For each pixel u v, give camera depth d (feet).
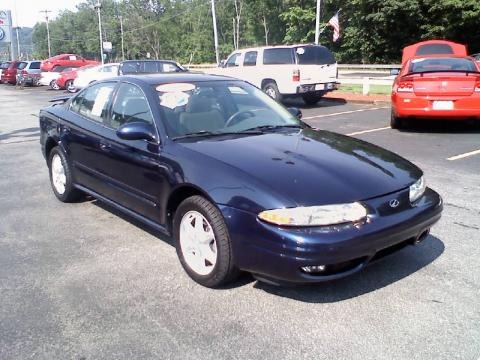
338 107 50.96
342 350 9.75
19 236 16.29
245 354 9.68
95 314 11.26
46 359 9.66
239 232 11.19
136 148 14.38
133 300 11.85
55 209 19.10
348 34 158.92
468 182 20.99
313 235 10.40
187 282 12.73
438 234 15.44
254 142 13.55
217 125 14.67
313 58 50.57
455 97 30.40
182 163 12.73
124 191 15.29
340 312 11.10
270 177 11.35
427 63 34.04
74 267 13.78
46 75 100.89
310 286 12.28
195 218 12.50
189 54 288.51
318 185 11.13
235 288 12.33
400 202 11.65
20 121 48.08
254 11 233.96
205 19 284.41
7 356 9.76
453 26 136.77
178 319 10.97
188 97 15.26
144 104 14.92
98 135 16.34
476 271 12.94
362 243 10.63
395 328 10.44
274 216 10.64
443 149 27.61
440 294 11.80
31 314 11.30
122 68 63.26
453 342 9.93
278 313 11.13
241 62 55.01
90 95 18.12
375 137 31.78
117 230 16.65
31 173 25.48
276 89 51.42
